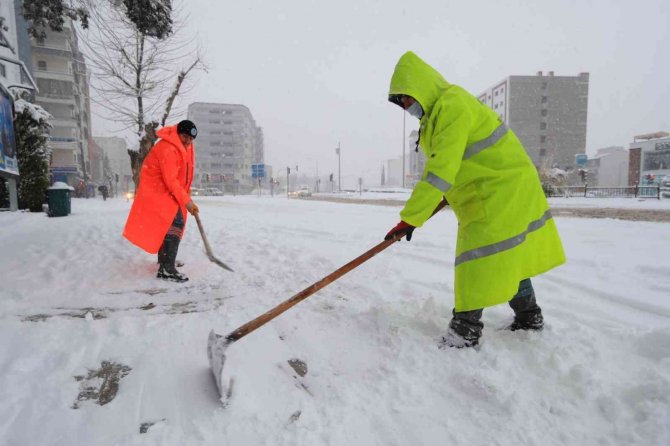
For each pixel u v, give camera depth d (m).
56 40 46.53
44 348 2.37
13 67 19.91
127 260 4.80
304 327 2.73
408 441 1.62
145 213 3.79
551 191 24.91
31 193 12.56
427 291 3.49
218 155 90.50
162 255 3.96
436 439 1.62
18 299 3.34
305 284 3.81
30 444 1.58
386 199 27.72
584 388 1.86
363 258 2.28
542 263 2.31
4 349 2.36
